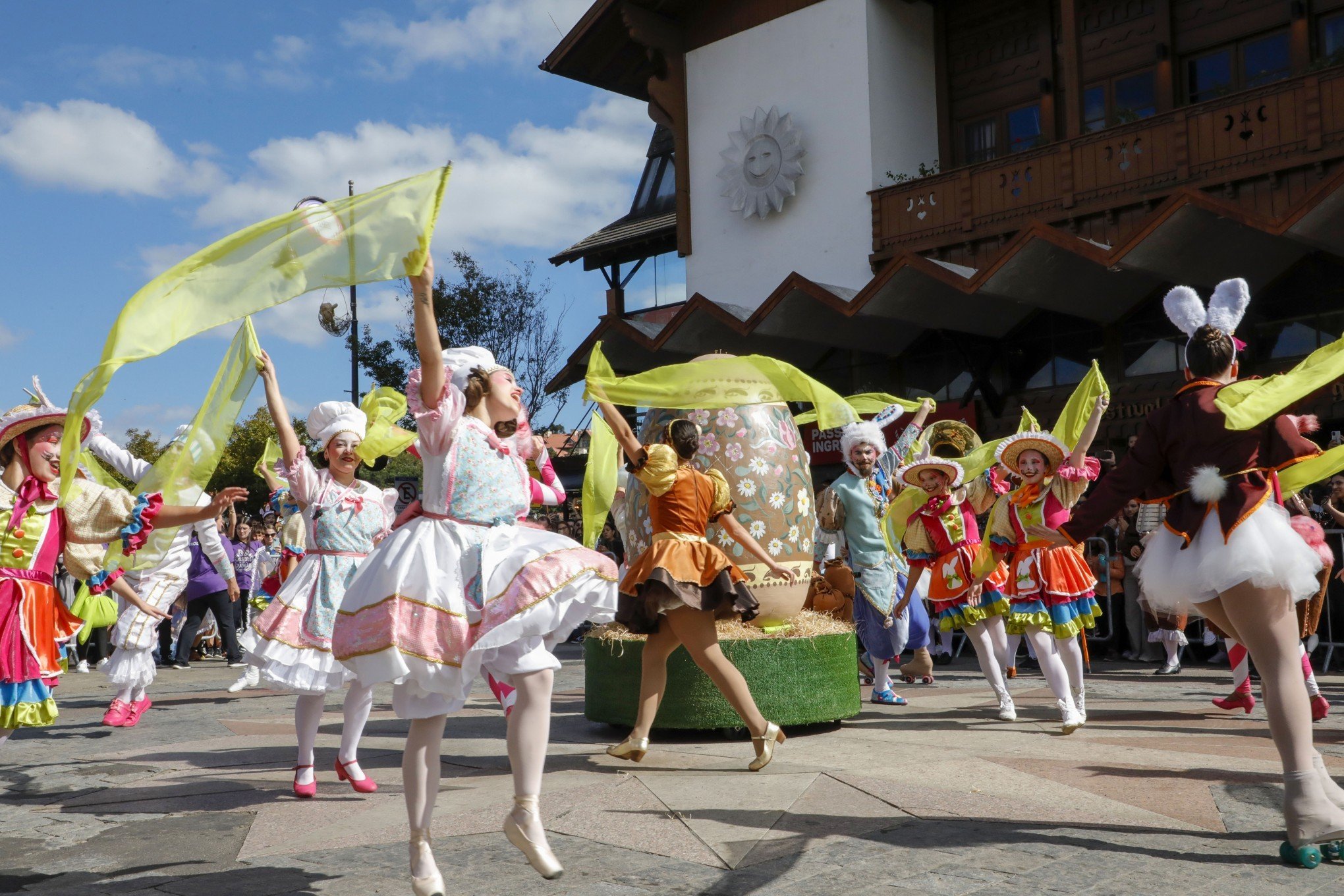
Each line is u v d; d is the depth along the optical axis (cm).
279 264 324
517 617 315
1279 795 430
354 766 491
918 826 390
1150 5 1619
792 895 314
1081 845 361
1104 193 1491
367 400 599
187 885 340
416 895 308
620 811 423
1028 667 1038
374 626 317
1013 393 1644
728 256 1945
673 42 2005
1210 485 358
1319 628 962
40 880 352
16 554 379
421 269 323
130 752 623
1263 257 1341
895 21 1811
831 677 619
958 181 1647
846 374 1833
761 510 611
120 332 312
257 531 1512
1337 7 1447
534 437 400
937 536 681
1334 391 1312
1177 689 829
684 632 509
